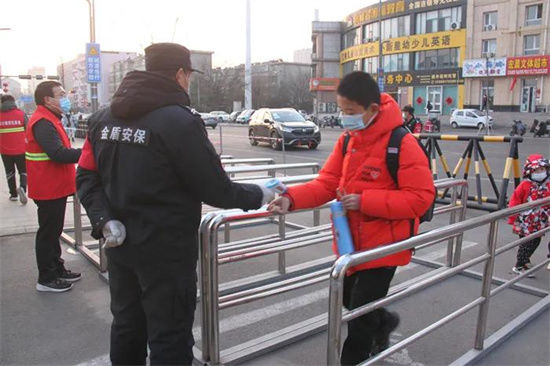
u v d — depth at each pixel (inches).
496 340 138.5
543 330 148.4
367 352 106.0
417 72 1838.1
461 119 1469.0
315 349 137.0
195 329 150.2
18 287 181.0
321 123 1708.9
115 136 89.0
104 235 90.0
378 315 109.0
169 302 89.4
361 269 101.0
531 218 189.3
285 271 195.8
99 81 665.0
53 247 176.2
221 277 195.8
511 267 207.8
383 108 98.2
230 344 140.9
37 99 165.9
